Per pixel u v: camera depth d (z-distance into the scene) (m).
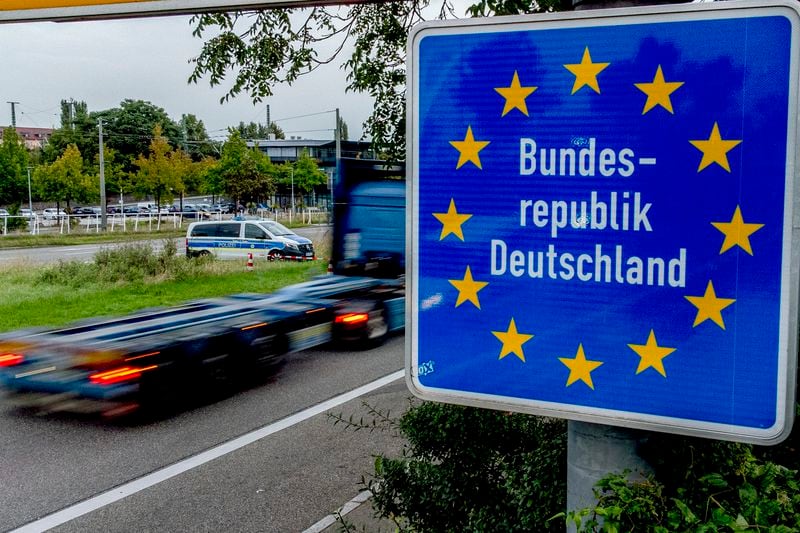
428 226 1.78
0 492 6.35
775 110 1.51
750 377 1.56
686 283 1.59
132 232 45.84
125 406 8.20
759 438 1.56
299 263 23.86
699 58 1.54
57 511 5.99
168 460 7.14
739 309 1.56
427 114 1.75
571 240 1.67
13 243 37.56
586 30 1.62
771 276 1.53
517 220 1.71
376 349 12.16
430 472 3.99
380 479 4.80
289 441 7.71
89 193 53.00
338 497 6.27
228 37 5.94
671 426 1.62
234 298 10.89
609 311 1.65
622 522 1.77
